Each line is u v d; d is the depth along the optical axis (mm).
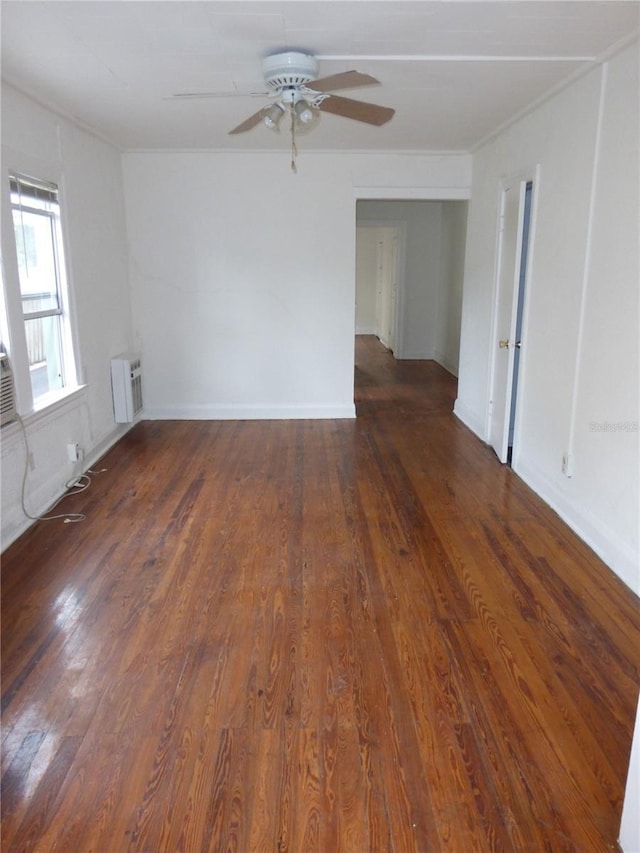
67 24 2730
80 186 4598
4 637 2568
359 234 12227
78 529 3621
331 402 6277
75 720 2102
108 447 5223
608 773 1883
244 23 2727
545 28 2793
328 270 5984
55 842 1665
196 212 5812
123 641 2547
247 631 2611
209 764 1916
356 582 3008
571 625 2650
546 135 3969
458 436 5598
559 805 1772
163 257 5895
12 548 3371
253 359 6148
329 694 2223
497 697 2207
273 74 3090
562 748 1978
